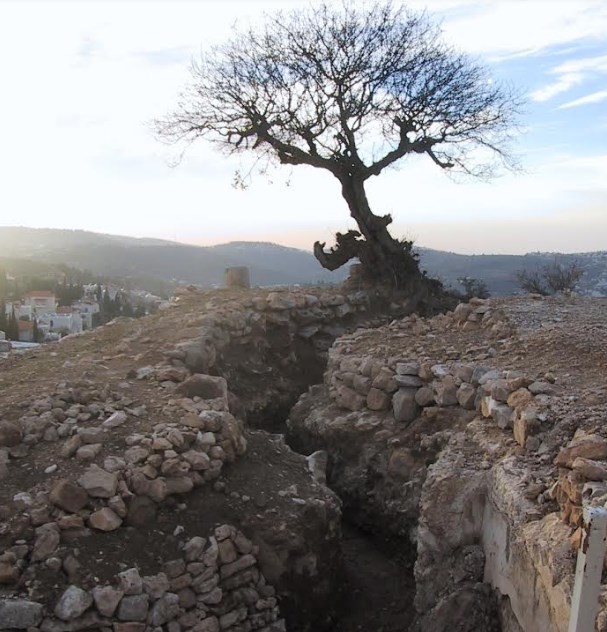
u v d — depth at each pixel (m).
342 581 6.27
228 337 11.05
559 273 18.70
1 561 4.73
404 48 16.11
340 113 15.71
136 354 9.44
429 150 16.67
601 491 4.04
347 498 7.76
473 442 6.20
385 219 15.41
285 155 16.22
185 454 5.93
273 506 6.00
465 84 21.08
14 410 6.66
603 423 5.35
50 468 5.63
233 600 5.42
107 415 6.64
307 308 12.98
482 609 4.85
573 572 3.68
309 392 9.98
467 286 17.78
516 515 4.59
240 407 8.95
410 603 6.20
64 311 43.81
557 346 7.94
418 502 6.68
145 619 4.85
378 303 14.50
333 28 16.00
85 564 4.93
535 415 5.61
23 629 4.49
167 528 5.48
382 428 7.86
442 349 8.77
